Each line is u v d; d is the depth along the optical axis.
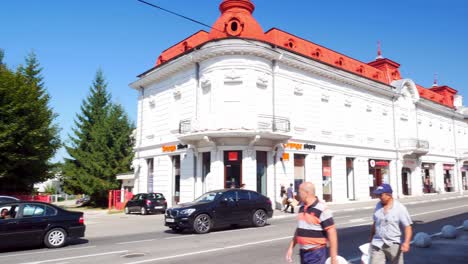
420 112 37.88
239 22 22.72
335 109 27.50
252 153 21.56
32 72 36.62
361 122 29.83
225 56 22.05
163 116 27.02
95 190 32.88
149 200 23.22
